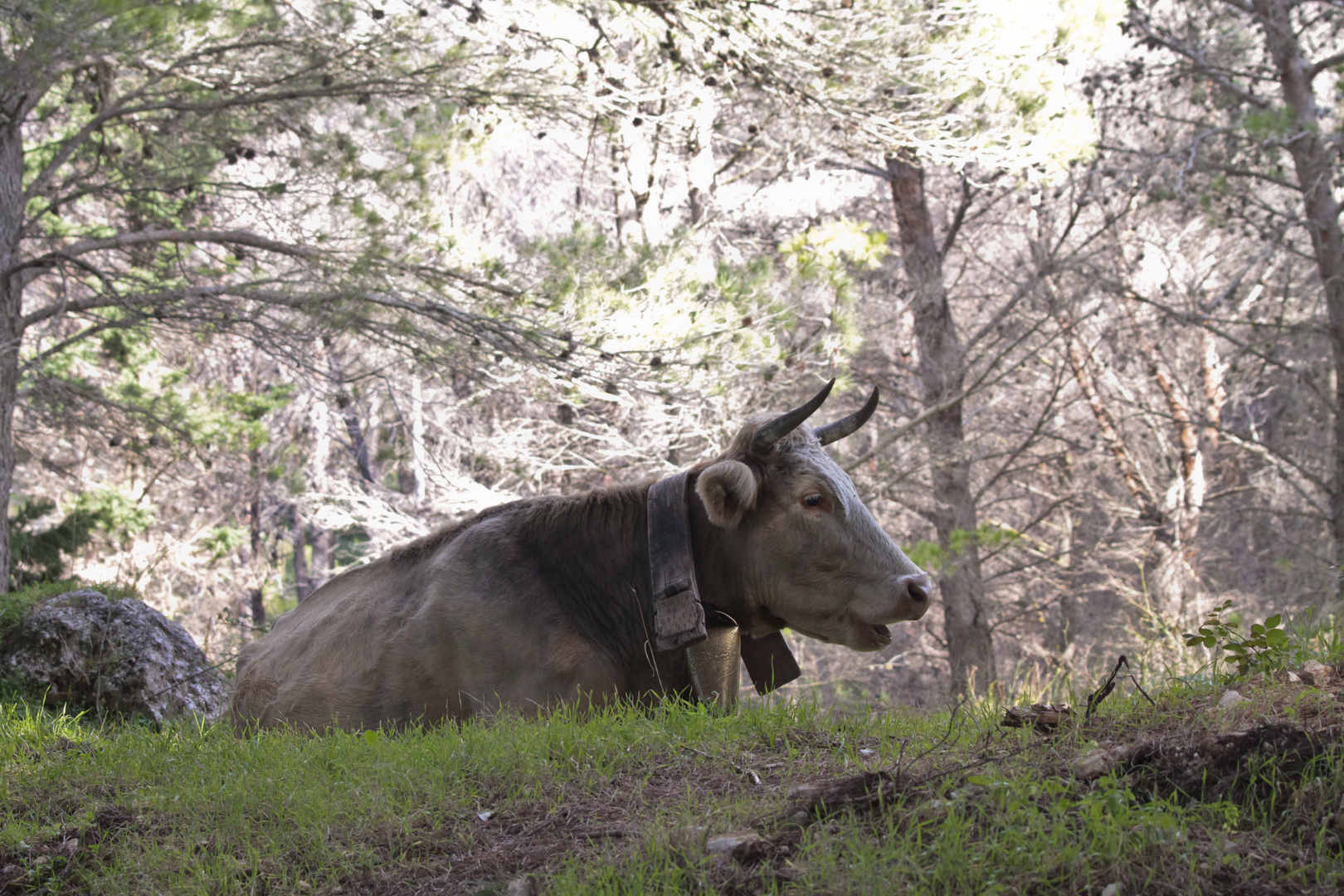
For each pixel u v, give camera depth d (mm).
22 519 17719
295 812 3600
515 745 3980
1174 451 24219
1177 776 3145
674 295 11414
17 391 12930
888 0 11156
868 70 11523
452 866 3238
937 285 16781
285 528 35312
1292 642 4449
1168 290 21469
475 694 5203
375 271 10922
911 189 18000
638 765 3826
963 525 17953
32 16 9180
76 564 18859
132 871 3371
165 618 9070
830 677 22797
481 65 11172
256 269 12109
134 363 17625
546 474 17500
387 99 11570
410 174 11211
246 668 5898
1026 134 12062
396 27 10906
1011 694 5988
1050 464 25156
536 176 22625
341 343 15336
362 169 11234
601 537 5453
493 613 5266
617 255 11602
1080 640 22422
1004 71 12125
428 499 19438
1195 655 8562
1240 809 3010
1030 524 20141
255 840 3488
